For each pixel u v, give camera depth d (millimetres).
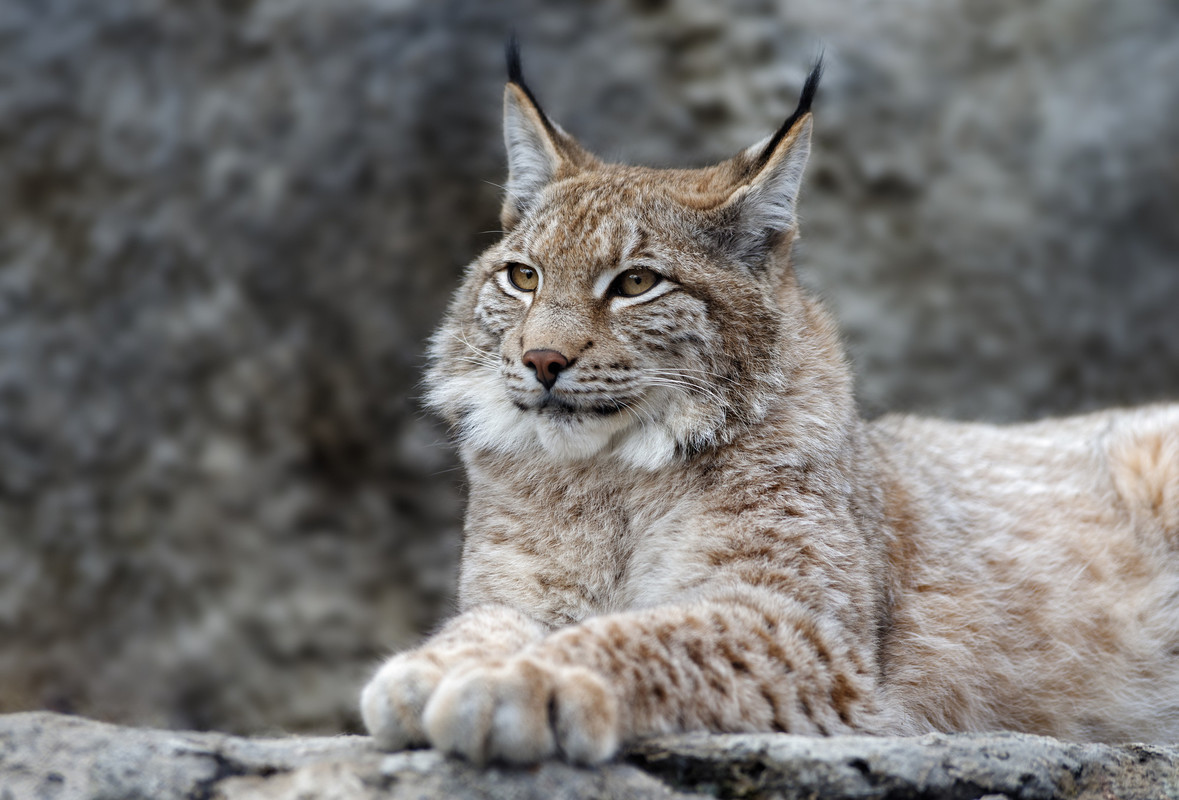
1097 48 15227
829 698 5801
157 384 13695
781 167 7285
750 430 6859
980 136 15078
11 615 13172
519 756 4695
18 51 14438
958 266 14828
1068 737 7691
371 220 13625
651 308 6871
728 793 4859
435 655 5312
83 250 13977
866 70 15055
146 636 13141
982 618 7551
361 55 13953
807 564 6441
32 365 13781
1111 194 14922
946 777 4977
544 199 7562
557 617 6953
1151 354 14641
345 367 13578
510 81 8008
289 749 4980
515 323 7133
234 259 13734
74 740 4945
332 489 13602
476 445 7250
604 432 6824
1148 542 8039
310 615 13203
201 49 14227
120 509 13492
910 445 8305
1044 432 9070
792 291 7426
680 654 5426
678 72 14531
